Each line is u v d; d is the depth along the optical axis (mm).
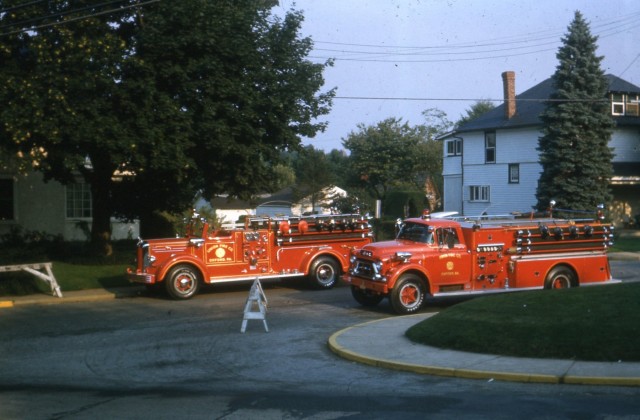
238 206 61375
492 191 49000
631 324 11617
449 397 9453
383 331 14625
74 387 10477
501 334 12266
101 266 25266
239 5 24000
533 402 9016
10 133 20125
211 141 22375
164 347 13727
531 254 18938
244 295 21266
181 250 20578
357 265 18344
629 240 38781
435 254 17891
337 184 63906
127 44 22297
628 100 45062
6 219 31844
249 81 23094
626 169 43656
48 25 19203
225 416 8602
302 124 25391
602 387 9812
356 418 8398
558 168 38562
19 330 15820
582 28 38812
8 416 8758
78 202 33781
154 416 8656
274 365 12062
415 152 60625
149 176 25109
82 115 20453
